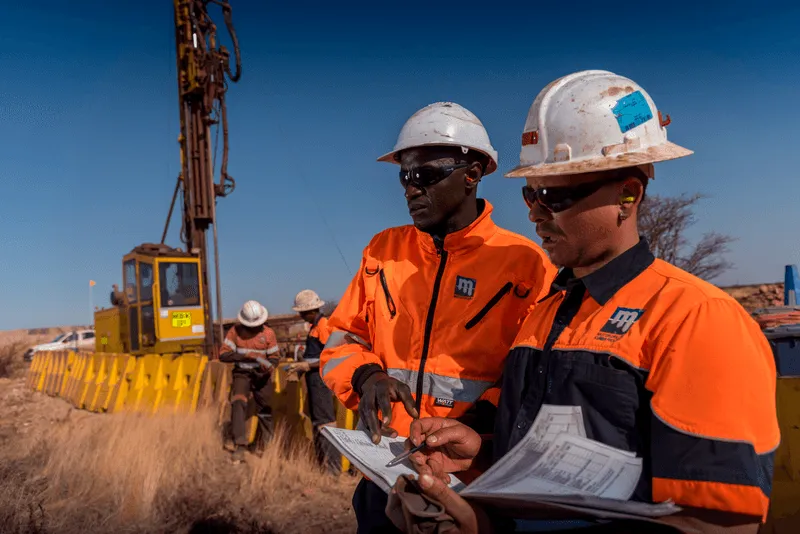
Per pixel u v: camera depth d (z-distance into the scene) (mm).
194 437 6906
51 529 4754
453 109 2143
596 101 1410
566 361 1329
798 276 4930
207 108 16719
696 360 1137
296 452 6250
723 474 1054
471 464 1609
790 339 3129
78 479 5852
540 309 1572
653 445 1145
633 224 1407
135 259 14133
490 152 2129
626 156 1360
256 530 4574
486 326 1983
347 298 2369
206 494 5391
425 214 2096
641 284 1330
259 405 6898
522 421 1390
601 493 1128
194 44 16859
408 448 1653
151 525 4809
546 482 1151
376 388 1905
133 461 5926
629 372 1241
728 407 1085
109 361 12500
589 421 1253
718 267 20750
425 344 2047
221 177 16969
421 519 1188
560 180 1398
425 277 2133
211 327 14797
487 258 2051
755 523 1066
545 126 1467
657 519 1091
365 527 2145
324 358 2244
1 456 7277
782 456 3139
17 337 45312
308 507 5012
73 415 11258
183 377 9461
